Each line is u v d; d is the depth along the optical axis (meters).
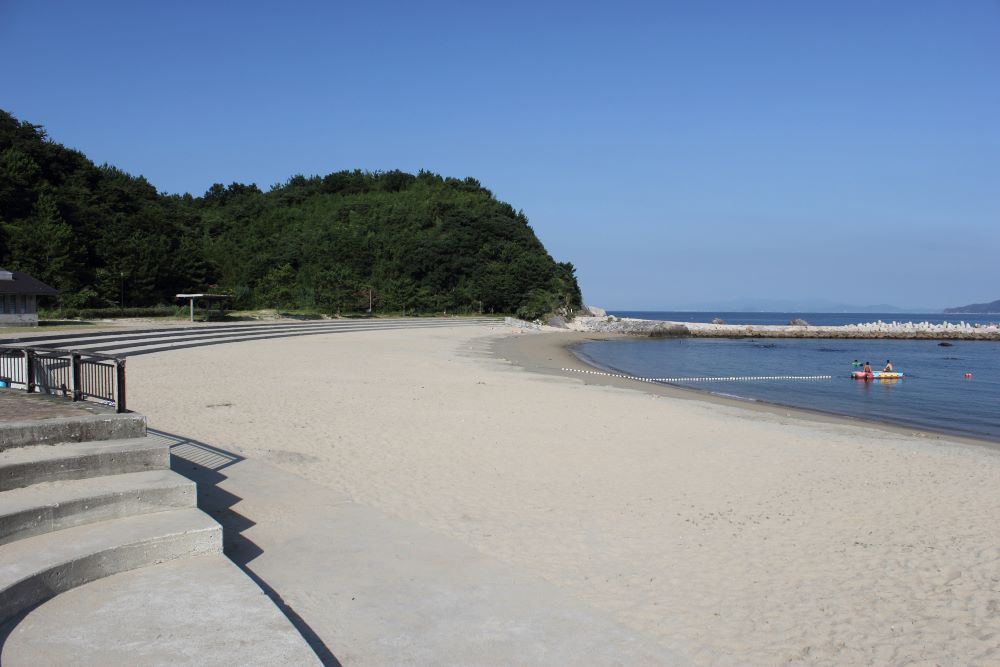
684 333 85.06
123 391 8.22
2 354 10.98
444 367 28.48
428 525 7.76
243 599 5.15
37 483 6.45
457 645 4.93
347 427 13.41
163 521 6.21
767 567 6.92
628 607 5.86
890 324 92.12
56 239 51.53
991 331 83.69
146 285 57.94
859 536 7.96
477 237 92.81
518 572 6.41
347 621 5.23
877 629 5.66
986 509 9.18
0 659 4.19
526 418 15.45
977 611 6.03
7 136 64.38
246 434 12.16
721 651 5.16
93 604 5.00
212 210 105.12
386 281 81.75
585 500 9.07
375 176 127.44
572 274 102.56
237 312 54.78
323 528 7.33
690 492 9.66
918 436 16.73
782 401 25.11
